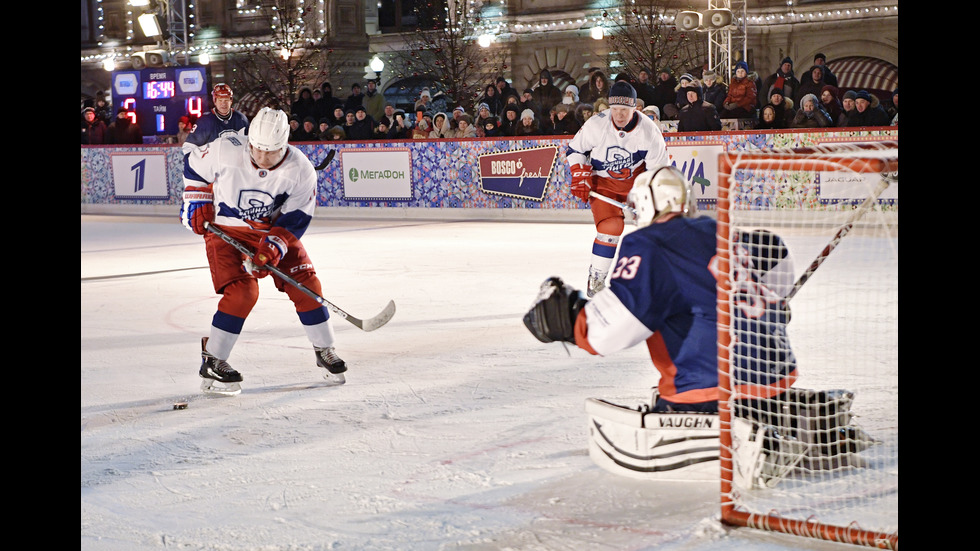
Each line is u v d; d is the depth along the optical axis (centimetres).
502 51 3262
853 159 436
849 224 538
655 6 2919
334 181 2305
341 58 3619
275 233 729
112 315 1093
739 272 499
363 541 445
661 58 2877
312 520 474
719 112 1950
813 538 426
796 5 3108
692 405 514
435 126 2216
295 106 2439
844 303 928
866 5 3019
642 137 1113
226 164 721
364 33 3694
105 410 696
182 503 506
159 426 653
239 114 754
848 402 527
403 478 530
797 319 873
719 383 451
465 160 2131
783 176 1510
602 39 3128
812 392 525
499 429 615
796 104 1989
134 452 597
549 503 483
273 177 727
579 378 739
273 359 848
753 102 1927
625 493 493
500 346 866
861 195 1510
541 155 2038
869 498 470
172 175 2484
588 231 1830
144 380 786
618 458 520
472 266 1387
